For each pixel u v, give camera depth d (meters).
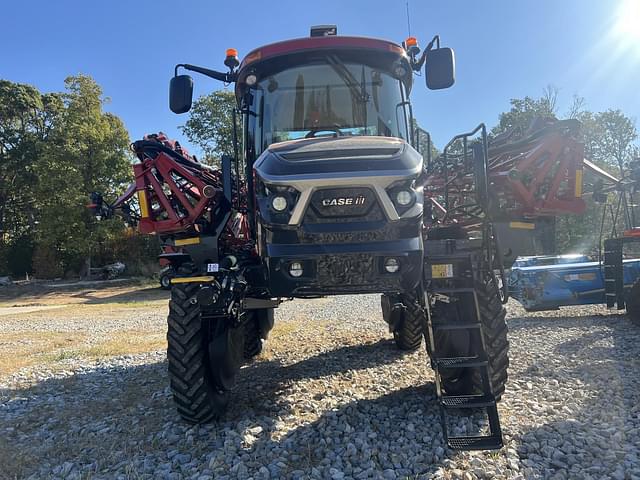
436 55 4.61
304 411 4.69
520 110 28.44
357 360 6.72
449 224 4.92
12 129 44.81
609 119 40.03
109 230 32.50
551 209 4.49
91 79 34.81
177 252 4.62
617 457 3.41
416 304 5.94
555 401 4.60
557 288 9.05
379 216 3.70
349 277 3.70
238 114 4.98
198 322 4.29
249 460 3.69
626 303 8.28
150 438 4.23
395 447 3.78
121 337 10.35
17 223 43.66
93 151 33.12
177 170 4.22
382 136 4.40
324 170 3.68
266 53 4.51
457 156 5.57
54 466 3.82
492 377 4.34
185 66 4.87
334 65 4.55
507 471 3.29
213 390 4.45
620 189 7.37
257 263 4.44
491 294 4.40
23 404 5.51
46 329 12.44
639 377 5.22
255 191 4.06
